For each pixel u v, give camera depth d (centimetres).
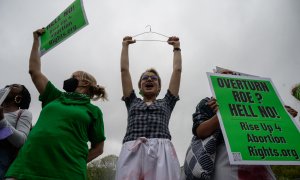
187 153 292
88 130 278
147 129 298
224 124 269
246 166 266
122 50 371
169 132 312
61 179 221
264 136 271
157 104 321
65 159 231
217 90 297
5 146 275
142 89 349
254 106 295
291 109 310
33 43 318
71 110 258
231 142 259
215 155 279
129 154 283
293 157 264
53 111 254
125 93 342
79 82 307
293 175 2373
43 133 235
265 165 273
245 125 275
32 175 215
